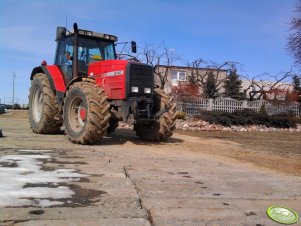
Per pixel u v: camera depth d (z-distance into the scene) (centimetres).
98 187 417
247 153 817
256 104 2153
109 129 1002
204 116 1695
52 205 347
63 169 505
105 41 984
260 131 1664
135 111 811
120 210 340
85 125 783
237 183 470
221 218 332
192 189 427
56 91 959
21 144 748
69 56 927
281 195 420
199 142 995
